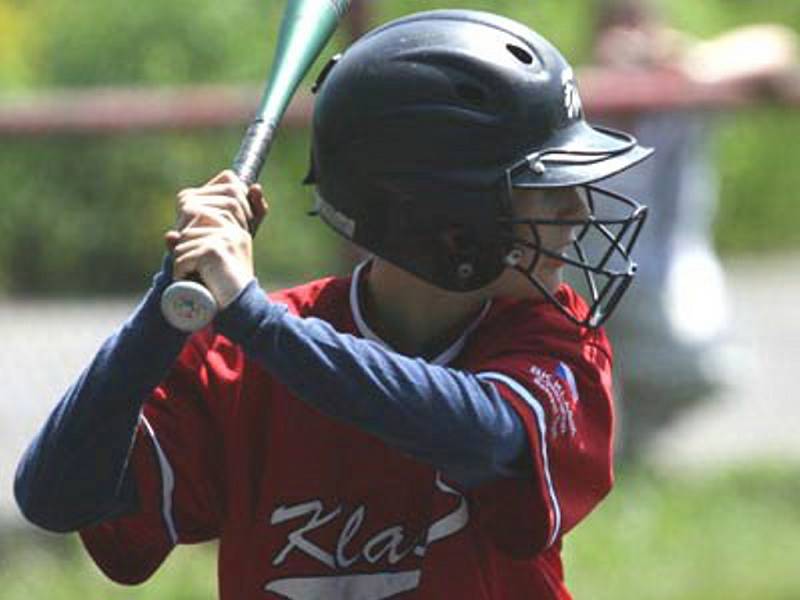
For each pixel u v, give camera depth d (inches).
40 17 2037.4
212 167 1870.1
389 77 489.7
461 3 1437.0
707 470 1203.9
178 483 502.0
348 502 496.7
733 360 1192.8
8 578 987.9
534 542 483.2
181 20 1941.4
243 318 458.0
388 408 464.4
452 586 494.0
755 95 1132.5
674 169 1158.3
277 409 499.8
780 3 2214.6
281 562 500.7
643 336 1170.6
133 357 471.2
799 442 1318.9
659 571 1004.6
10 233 1867.6
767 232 2090.3
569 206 495.2
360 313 510.6
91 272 1883.6
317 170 508.4
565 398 486.6
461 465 473.4
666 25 1876.2
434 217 487.8
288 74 506.9
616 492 1131.9
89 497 485.7
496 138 484.7
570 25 1803.6
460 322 504.7
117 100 1117.7
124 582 509.0
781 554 1034.1
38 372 1496.1
